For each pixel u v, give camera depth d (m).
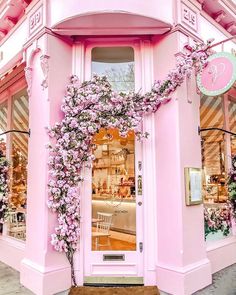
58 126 3.77
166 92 3.82
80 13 3.56
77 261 3.77
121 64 4.25
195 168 3.86
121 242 3.90
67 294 3.51
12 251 4.66
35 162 3.95
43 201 3.68
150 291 3.55
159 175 3.86
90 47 4.15
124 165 4.06
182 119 3.79
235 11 4.73
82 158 3.83
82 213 3.86
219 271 4.36
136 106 3.90
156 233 3.82
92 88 3.85
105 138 4.11
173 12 3.87
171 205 3.69
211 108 4.93
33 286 3.62
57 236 3.62
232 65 3.48
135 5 3.58
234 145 5.57
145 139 3.96
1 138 5.57
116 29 3.82
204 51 3.78
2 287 3.77
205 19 4.41
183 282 3.46
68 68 3.99
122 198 4.02
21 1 4.32
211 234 4.53
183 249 3.56
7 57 4.87
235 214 4.45
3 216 4.95
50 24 3.84
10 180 5.06
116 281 3.79
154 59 4.05
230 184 4.50
